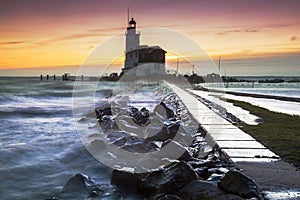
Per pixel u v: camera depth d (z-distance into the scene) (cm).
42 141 1585
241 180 596
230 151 905
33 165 1171
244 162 796
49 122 2344
